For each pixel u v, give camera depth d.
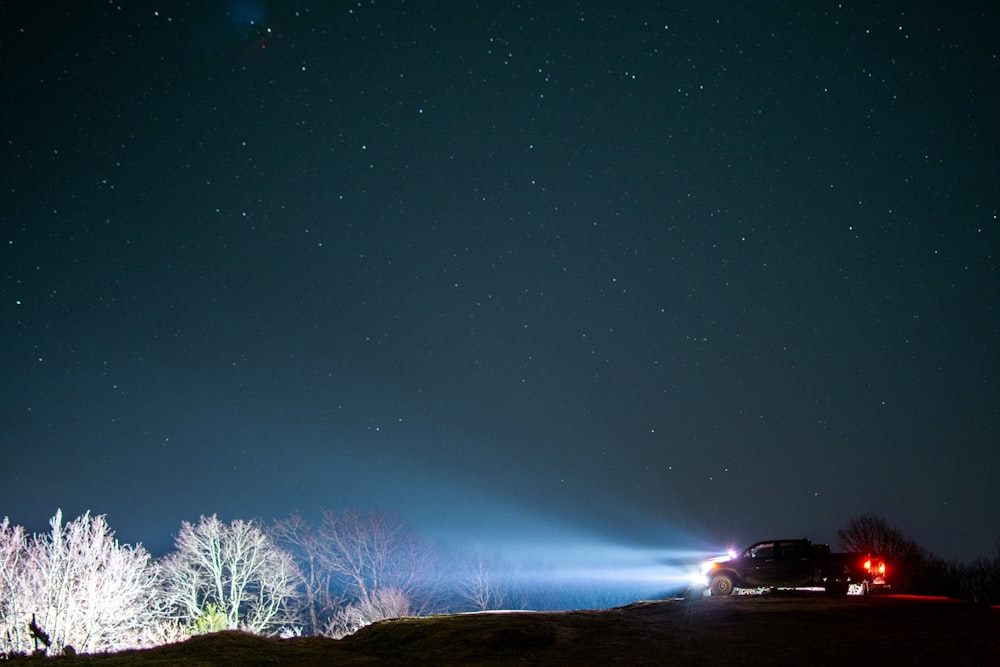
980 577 23.70
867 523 27.03
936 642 12.43
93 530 26.89
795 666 11.09
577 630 14.18
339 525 49.72
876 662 11.15
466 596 48.47
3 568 25.28
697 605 17.06
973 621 14.74
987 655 10.89
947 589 24.06
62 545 26.14
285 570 43.19
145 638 27.03
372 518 49.81
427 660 12.14
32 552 25.83
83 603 25.84
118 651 13.67
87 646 25.19
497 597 47.81
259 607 39.56
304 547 48.72
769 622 14.66
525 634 13.22
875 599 17.92
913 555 25.62
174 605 37.34
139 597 30.17
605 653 12.25
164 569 37.75
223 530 39.72
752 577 20.33
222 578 39.16
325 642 14.09
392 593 44.66
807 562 20.05
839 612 15.57
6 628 24.38
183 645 13.28
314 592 48.03
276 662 12.12
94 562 26.31
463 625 14.23
